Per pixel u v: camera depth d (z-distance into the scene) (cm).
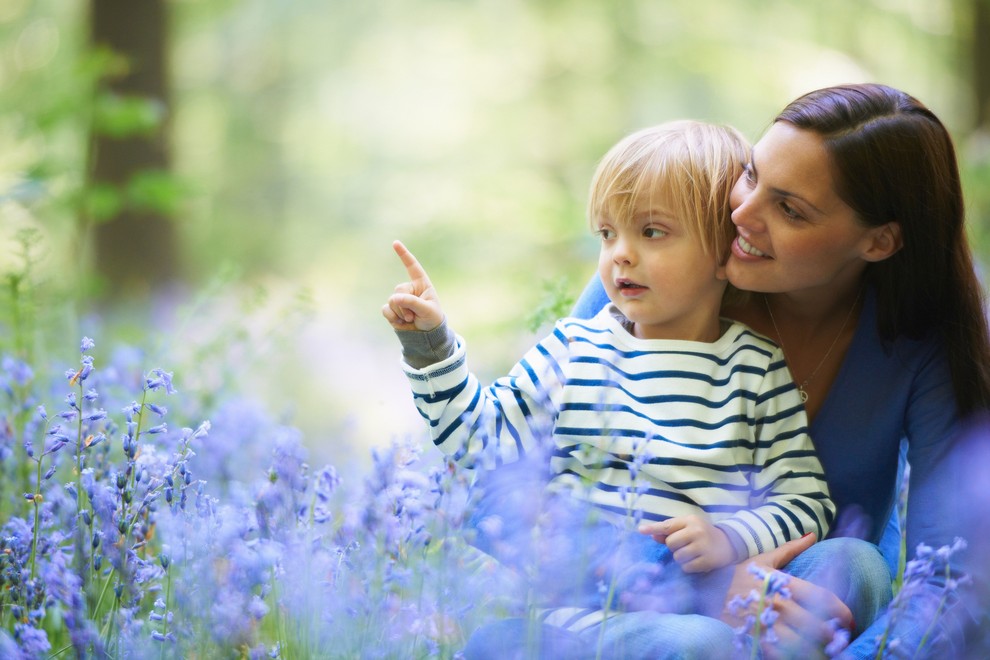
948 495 212
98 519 176
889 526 249
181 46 1402
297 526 178
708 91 1517
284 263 1542
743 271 212
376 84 1694
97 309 691
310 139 1709
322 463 294
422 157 1630
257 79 1620
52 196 612
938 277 214
